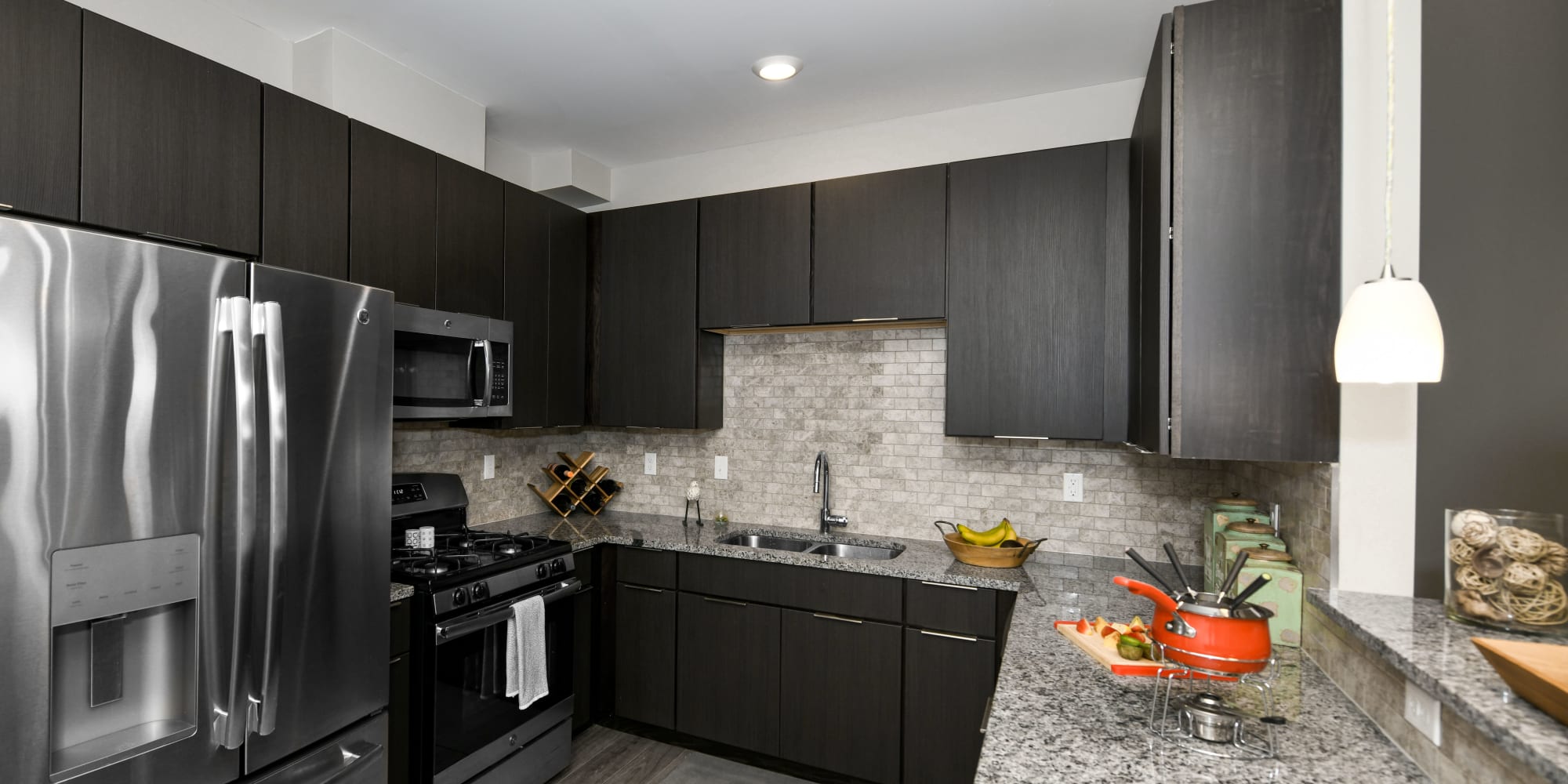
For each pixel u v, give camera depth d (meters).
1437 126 1.43
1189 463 2.57
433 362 2.41
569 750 2.69
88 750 1.26
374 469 1.81
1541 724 0.88
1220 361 1.56
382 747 1.85
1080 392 2.43
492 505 3.19
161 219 1.70
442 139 2.65
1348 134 1.50
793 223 2.91
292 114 2.01
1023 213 2.51
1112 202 2.39
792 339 3.24
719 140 3.25
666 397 3.15
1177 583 2.33
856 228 2.79
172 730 1.36
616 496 3.62
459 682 2.19
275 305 1.51
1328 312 1.51
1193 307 1.58
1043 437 2.47
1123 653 1.55
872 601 2.53
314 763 1.66
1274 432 1.53
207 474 1.40
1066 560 2.65
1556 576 1.18
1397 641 1.19
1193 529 2.56
